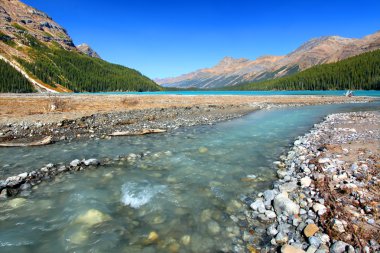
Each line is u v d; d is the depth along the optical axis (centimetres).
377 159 934
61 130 1809
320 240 505
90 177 911
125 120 2272
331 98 5884
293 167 987
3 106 2941
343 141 1281
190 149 1305
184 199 732
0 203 707
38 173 940
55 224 598
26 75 16875
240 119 2584
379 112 2647
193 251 510
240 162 1079
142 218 632
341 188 702
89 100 4256
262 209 661
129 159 1129
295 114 3042
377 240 482
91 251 504
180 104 4028
